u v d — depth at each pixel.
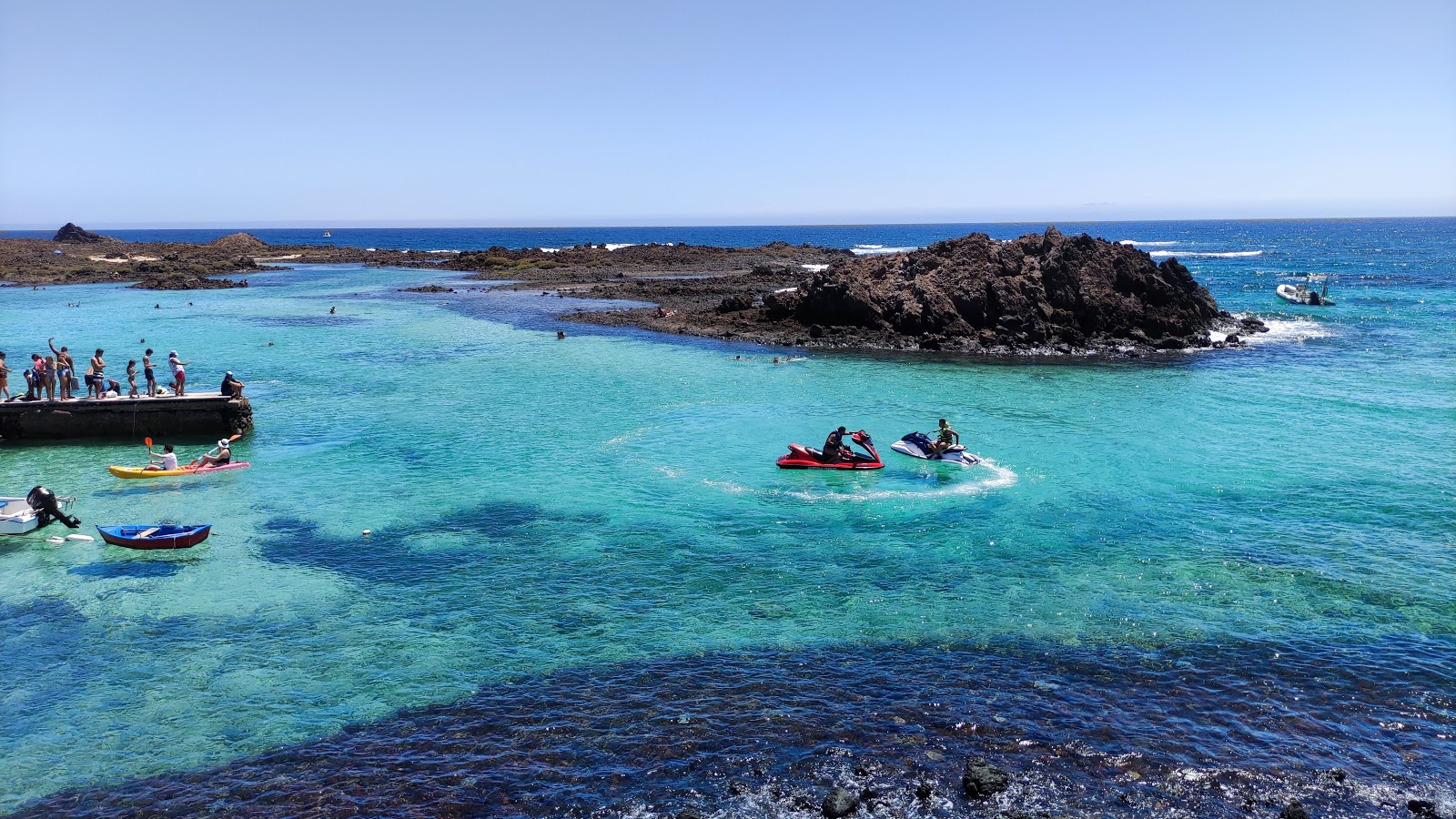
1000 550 21.81
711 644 17.06
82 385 43.59
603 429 34.59
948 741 13.77
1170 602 18.70
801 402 39.22
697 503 25.53
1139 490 26.33
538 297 86.81
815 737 13.89
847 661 16.38
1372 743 13.69
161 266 117.94
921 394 40.91
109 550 22.19
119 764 13.41
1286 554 21.30
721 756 13.39
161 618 18.31
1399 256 156.75
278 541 22.73
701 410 37.88
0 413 33.06
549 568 20.92
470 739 13.94
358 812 12.20
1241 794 12.48
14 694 15.39
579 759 13.38
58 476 28.70
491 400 39.97
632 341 57.72
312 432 34.31
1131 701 14.90
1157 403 38.66
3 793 12.73
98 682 15.77
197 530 22.33
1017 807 12.17
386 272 122.44
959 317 58.09
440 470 29.11
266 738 14.06
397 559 21.53
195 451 31.89
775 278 97.06
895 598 19.11
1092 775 12.89
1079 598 19.02
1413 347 54.00
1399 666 15.97
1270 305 77.00
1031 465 29.12
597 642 17.17
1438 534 22.48
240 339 59.62
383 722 14.48
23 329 64.88
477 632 17.62
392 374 46.75
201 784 12.91
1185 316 58.22
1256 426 34.28
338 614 18.47
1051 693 15.13
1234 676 15.69
